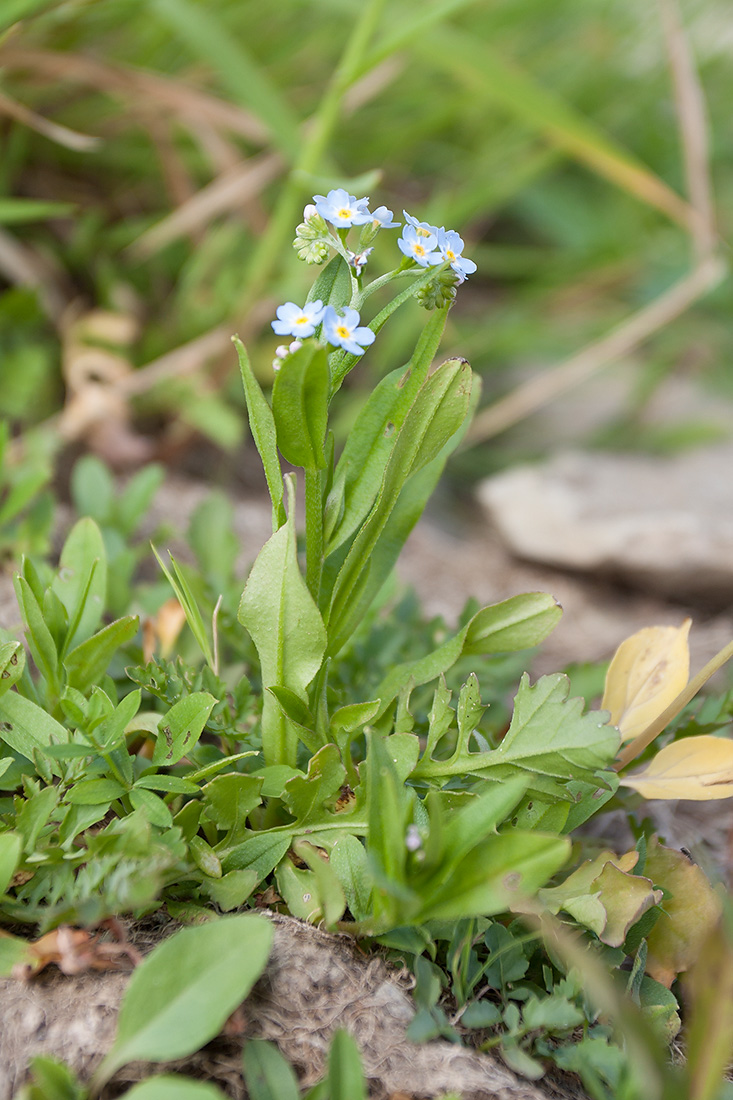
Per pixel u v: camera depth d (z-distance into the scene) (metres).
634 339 0.76
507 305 1.01
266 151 0.87
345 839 0.44
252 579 0.43
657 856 0.45
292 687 0.44
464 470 0.89
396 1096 0.42
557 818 0.44
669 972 0.44
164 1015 0.41
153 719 0.46
